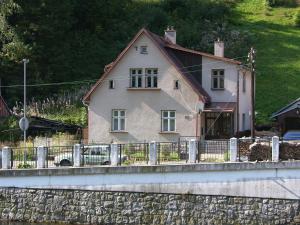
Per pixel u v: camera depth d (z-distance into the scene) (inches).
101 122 2271.2
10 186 1589.6
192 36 3860.7
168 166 1502.2
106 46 3757.4
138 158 1644.9
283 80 3513.8
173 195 1497.3
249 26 4247.0
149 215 1503.4
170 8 4338.1
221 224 1475.1
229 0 4648.1
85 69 3538.4
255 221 1464.1
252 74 2053.4
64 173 1555.1
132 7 4247.0
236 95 2316.7
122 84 2261.3
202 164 1487.5
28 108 2970.0
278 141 1502.2
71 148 1784.0
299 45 3964.1
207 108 2267.5
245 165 1473.9
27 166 1640.0
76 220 1540.4
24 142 2123.5
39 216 1566.2
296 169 1461.6
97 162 1614.2
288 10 4525.1
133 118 2250.2
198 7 4323.3
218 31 3993.6
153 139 2230.6
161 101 2231.8
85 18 3890.3
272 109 3189.0
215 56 2343.8
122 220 1515.7
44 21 3437.5
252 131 2025.1
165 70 2230.6
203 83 2347.4
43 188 1568.7
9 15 3312.0
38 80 3270.2
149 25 4028.1
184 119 2210.9
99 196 1533.0
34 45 3312.0
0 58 3253.0
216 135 2297.0
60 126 2596.0
